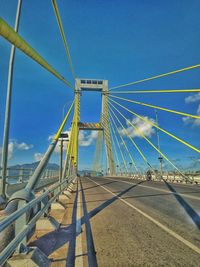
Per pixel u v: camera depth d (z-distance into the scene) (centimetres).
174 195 1531
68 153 2300
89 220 831
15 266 376
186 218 848
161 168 4062
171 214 917
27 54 839
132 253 515
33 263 381
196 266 445
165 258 485
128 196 1512
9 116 1244
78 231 693
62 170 1991
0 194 1141
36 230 689
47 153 776
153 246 559
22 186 1689
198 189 1995
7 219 311
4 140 1205
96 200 1341
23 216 426
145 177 4356
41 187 2142
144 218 852
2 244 415
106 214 930
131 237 630
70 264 461
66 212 978
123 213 947
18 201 475
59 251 531
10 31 616
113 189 2056
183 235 641
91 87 7881
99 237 633
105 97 7981
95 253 518
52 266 450
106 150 7869
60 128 1142
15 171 1622
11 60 1287
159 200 1309
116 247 555
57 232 680
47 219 699
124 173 6266
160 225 752
